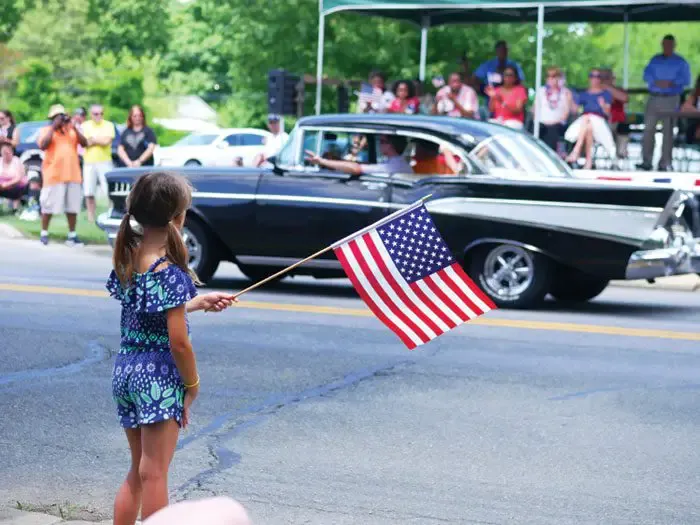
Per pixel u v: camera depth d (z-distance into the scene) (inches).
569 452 345.1
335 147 647.1
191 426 367.2
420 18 1120.8
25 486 305.7
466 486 311.3
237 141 1542.8
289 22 1822.1
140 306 215.9
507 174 627.5
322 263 649.0
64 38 2450.8
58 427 362.6
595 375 451.2
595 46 2006.6
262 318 567.5
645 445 354.3
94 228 1018.1
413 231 251.3
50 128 895.1
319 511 289.3
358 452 341.7
